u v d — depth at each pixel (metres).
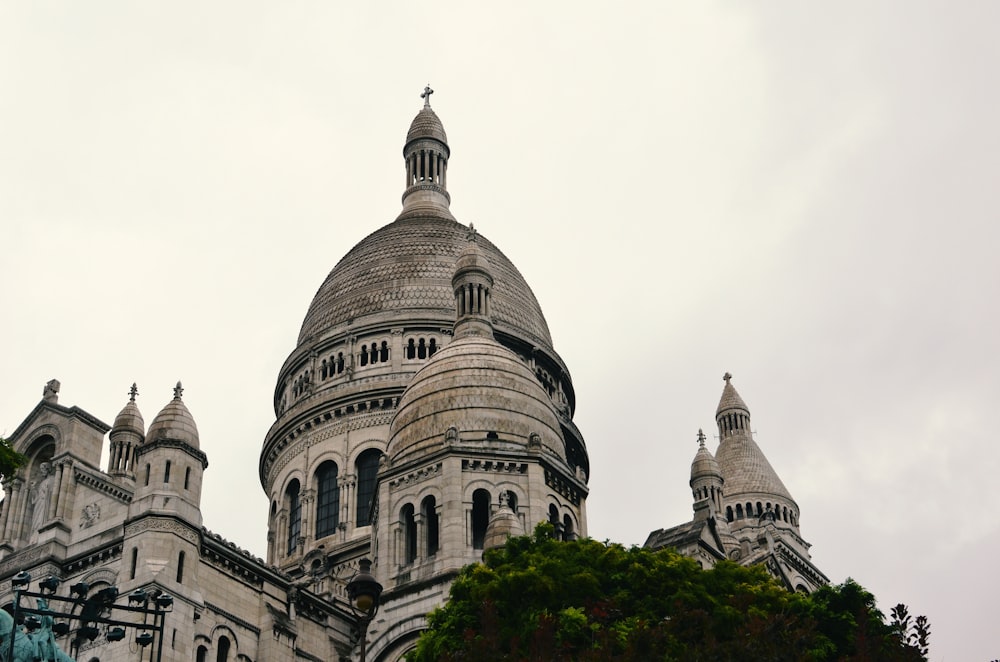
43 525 93.38
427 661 74.38
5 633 64.31
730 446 152.88
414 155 154.88
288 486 127.88
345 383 128.25
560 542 80.50
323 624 97.50
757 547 122.75
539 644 65.06
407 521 100.06
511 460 99.56
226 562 91.44
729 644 65.44
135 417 116.06
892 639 74.50
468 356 107.12
